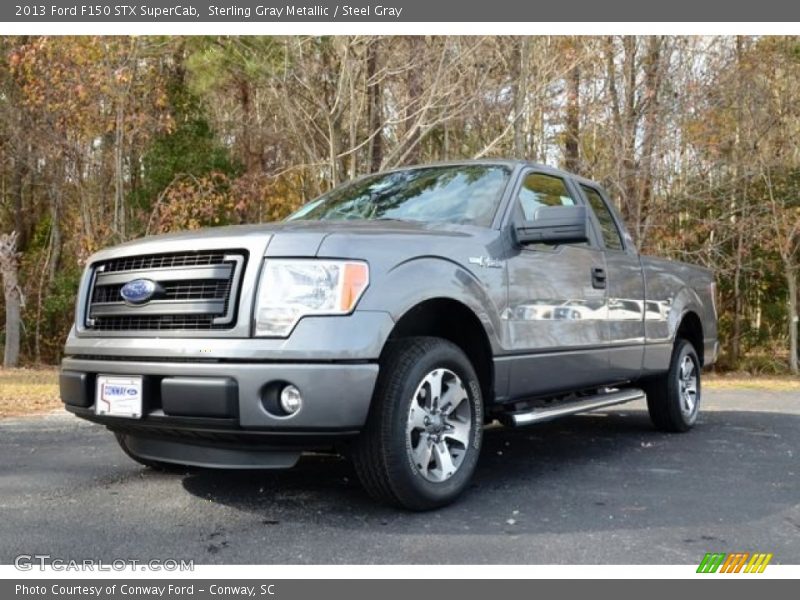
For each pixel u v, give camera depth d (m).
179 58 18.19
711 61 16.61
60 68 15.38
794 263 17.91
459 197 4.67
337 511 3.75
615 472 4.72
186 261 3.66
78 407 3.89
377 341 3.43
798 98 16.89
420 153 18.02
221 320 3.44
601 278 5.16
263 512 3.74
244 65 14.47
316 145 15.70
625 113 16.70
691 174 17.44
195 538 3.33
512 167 4.82
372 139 14.60
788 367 18.44
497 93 14.94
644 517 3.66
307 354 3.33
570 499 4.01
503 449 5.58
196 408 3.36
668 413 6.24
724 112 16.78
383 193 5.01
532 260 4.51
